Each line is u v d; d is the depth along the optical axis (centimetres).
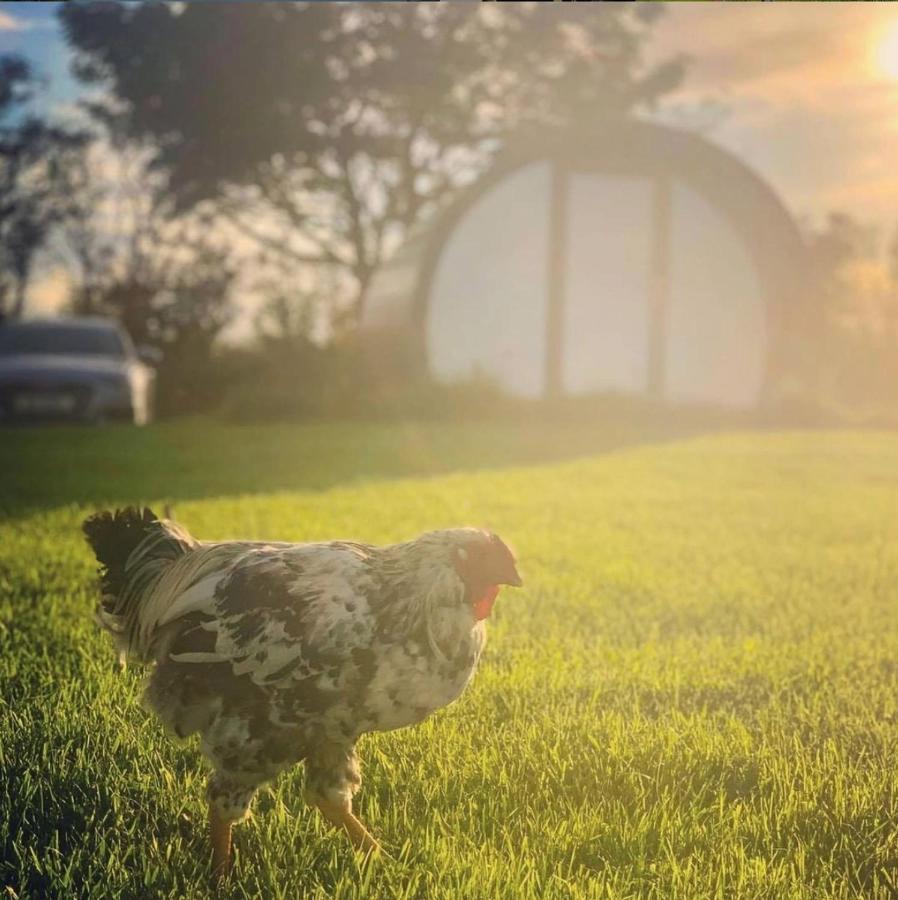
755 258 3131
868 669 786
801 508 1543
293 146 3556
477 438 2427
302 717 457
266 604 453
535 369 3353
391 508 1420
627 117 3009
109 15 3053
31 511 1360
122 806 527
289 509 1384
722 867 473
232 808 473
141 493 1561
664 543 1258
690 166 3056
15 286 4612
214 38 3162
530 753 589
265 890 466
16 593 920
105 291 4584
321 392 2978
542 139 2905
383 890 467
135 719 626
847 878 480
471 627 459
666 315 3250
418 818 529
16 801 524
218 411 3275
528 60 3503
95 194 4469
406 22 3266
